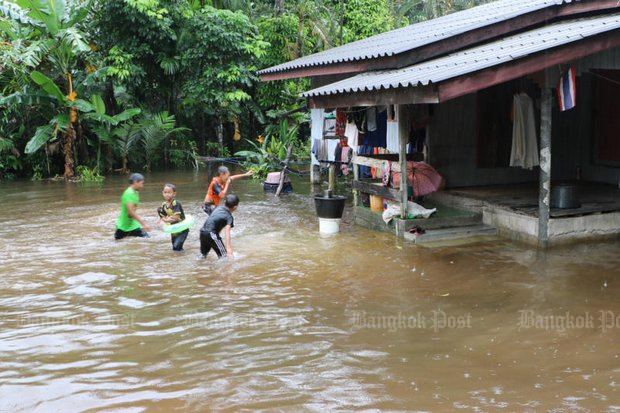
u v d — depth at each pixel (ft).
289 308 22.17
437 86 26.89
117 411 14.61
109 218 40.32
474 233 33.86
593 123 42.29
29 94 61.46
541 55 27.89
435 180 36.24
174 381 16.22
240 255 30.01
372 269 27.35
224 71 69.87
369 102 32.73
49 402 15.12
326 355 17.87
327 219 35.04
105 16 67.87
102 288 24.75
